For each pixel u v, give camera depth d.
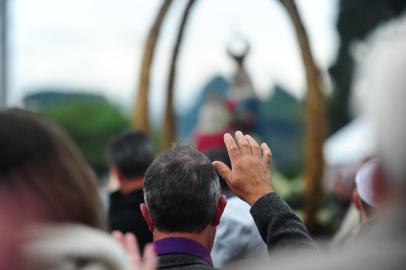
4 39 7.81
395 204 1.22
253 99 8.02
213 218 2.39
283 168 18.41
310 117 6.69
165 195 2.34
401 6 21.94
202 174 2.38
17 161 1.48
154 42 6.95
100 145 33.19
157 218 2.36
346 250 1.27
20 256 1.40
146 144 4.04
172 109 7.17
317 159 6.66
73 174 1.53
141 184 3.93
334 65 23.38
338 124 22.91
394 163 1.19
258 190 2.44
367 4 22.78
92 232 1.46
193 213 2.33
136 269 1.66
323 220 7.22
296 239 2.28
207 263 2.31
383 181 1.22
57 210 1.49
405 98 1.17
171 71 7.17
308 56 6.70
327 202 8.05
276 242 2.31
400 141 1.18
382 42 1.22
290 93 29.12
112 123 33.72
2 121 1.50
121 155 3.96
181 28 7.12
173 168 2.39
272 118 28.45
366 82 1.24
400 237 1.23
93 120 33.56
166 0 6.96
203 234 2.37
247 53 7.94
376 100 1.20
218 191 2.41
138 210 3.80
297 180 10.97
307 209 6.66
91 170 1.64
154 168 2.42
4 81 7.77
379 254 1.22
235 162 2.47
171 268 2.28
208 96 8.08
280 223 2.34
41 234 1.42
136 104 6.94
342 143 13.12
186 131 26.28
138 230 3.77
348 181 5.79
